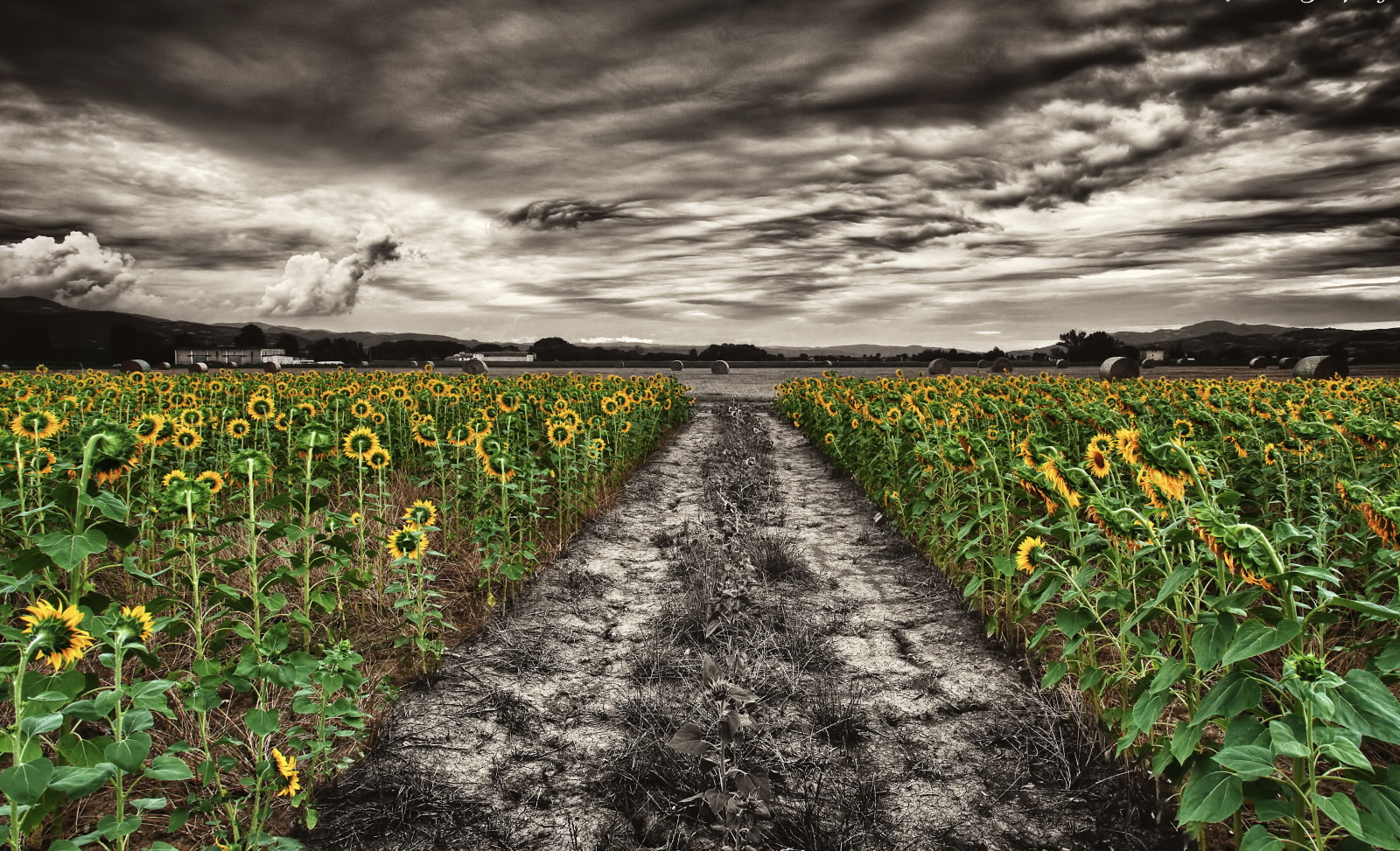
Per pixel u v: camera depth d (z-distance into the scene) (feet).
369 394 41.63
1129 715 11.80
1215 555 9.02
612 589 23.47
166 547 19.95
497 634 19.51
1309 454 20.22
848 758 13.92
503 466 21.90
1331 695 7.26
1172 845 10.96
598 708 15.97
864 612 21.48
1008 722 14.80
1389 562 10.51
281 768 10.55
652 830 11.93
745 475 41.86
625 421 39.78
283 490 26.50
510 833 11.96
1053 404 31.68
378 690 15.94
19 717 7.43
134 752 8.39
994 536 19.38
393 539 16.52
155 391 40.78
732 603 20.80
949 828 11.87
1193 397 37.45
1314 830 7.79
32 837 10.69
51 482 15.56
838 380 71.51
